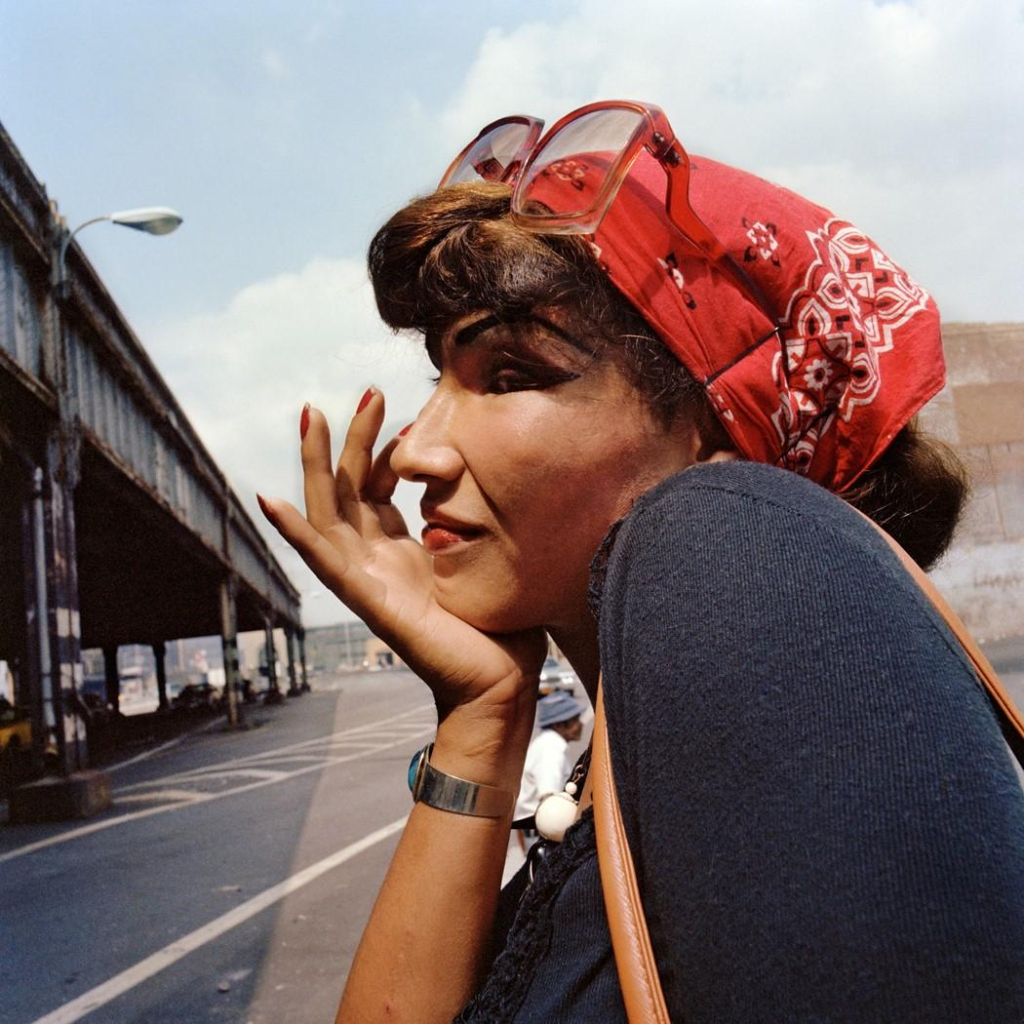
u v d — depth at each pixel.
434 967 0.82
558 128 0.69
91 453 15.52
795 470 0.74
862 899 0.39
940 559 0.83
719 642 0.46
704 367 0.67
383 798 11.28
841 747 0.42
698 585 0.48
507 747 0.87
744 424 0.68
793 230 0.71
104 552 27.23
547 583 0.72
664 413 0.69
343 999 0.87
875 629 0.44
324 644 122.88
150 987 5.12
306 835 9.29
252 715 38.94
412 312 0.75
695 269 0.68
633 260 0.67
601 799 0.54
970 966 0.39
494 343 0.70
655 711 0.48
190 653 138.62
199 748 23.84
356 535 0.93
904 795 0.41
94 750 27.59
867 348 0.71
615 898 0.51
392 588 0.89
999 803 0.42
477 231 0.70
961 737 0.42
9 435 12.25
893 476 0.78
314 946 5.61
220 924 6.26
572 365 0.68
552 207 0.68
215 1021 4.56
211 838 9.67
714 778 0.44
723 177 0.72
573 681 20.42
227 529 32.16
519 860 5.27
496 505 0.70
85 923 6.55
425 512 0.74
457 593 0.74
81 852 9.52
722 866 0.43
